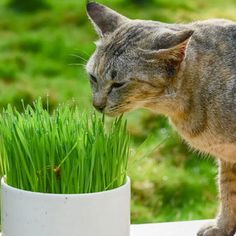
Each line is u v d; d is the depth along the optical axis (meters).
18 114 1.35
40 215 1.31
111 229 1.33
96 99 1.43
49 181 1.32
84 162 1.32
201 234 1.52
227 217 1.52
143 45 1.40
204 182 2.00
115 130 1.34
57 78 2.49
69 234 1.31
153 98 1.42
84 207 1.31
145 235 1.52
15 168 1.33
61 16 2.95
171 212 1.92
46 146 1.31
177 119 1.46
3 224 1.35
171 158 2.08
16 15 2.99
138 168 2.03
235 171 1.50
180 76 1.41
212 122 1.44
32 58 2.62
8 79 2.47
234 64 1.43
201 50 1.43
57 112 1.36
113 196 1.33
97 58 1.43
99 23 1.45
